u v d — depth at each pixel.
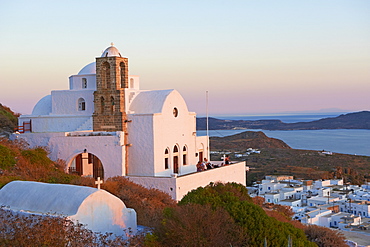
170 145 50.06
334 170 143.12
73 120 50.91
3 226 22.97
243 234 28.61
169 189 44.16
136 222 29.69
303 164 158.12
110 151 47.19
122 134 47.25
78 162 50.09
